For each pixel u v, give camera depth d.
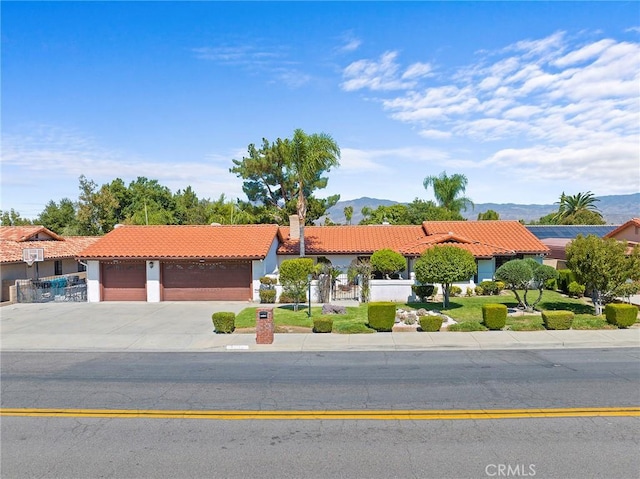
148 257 26.88
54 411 9.59
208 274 27.55
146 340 16.81
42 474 6.93
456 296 27.02
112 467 7.11
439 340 15.75
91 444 7.95
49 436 8.32
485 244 29.70
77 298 28.55
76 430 8.57
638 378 11.41
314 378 11.70
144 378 11.98
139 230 30.73
